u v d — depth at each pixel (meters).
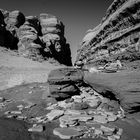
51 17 89.31
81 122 7.38
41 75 27.75
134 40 9.66
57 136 6.13
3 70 31.77
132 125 6.58
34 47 61.78
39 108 10.59
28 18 79.06
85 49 24.62
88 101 9.99
